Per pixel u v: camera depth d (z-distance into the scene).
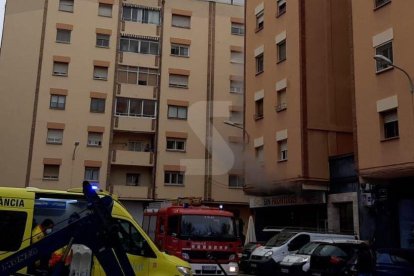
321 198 23.72
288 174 24.61
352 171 22.41
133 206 40.00
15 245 8.59
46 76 39.88
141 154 40.28
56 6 41.19
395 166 18.38
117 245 5.57
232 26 45.09
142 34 42.72
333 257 13.48
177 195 40.31
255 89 28.61
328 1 25.91
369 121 19.91
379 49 20.03
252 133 28.39
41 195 9.17
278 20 26.97
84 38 41.22
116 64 41.50
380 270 12.30
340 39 25.70
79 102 40.06
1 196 8.87
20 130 38.62
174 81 42.75
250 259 20.08
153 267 9.17
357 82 20.80
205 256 14.34
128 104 41.19
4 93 38.94
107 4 42.34
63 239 5.42
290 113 25.02
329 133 24.42
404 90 18.38
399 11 19.08
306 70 24.62
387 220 19.91
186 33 43.88
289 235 19.84
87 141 39.66
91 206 5.59
